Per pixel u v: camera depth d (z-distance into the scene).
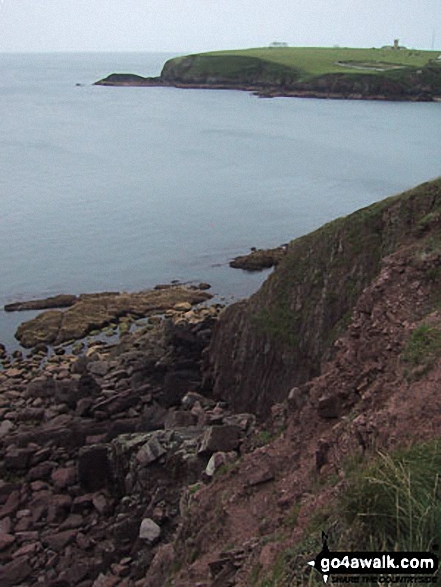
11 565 21.72
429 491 9.00
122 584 19.78
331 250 32.31
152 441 24.89
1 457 28.77
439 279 20.50
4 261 62.16
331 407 17.41
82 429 29.84
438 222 27.48
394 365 16.23
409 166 103.44
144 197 88.06
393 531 8.61
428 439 11.52
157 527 21.08
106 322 47.91
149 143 133.50
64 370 40.22
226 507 15.89
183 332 37.50
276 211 80.12
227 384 34.47
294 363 31.94
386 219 30.64
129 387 35.09
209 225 74.44
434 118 161.62
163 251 65.25
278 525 13.50
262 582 10.61
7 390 37.56
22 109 196.62
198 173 103.88
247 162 112.06
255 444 21.00
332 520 10.44
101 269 60.06
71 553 22.33
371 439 12.90
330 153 118.31
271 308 33.78
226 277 57.72
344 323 29.69
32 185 95.00
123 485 25.22
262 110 186.00
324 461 14.51
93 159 116.25
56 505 25.06
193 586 13.32
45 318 48.09
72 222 75.69
